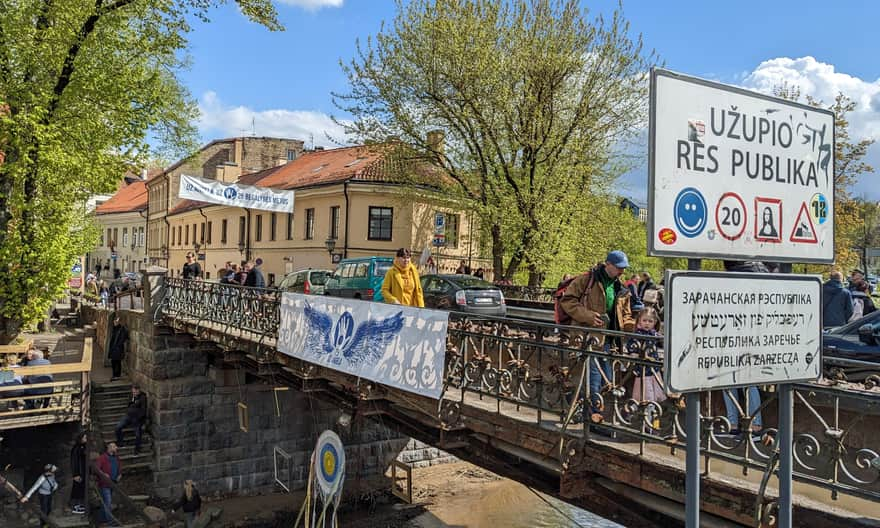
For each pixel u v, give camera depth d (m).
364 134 24.62
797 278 3.19
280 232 37.00
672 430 5.45
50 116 16.75
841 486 4.16
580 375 6.05
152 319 18.28
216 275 44.00
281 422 18.66
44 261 17.83
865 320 7.42
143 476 17.23
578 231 23.58
